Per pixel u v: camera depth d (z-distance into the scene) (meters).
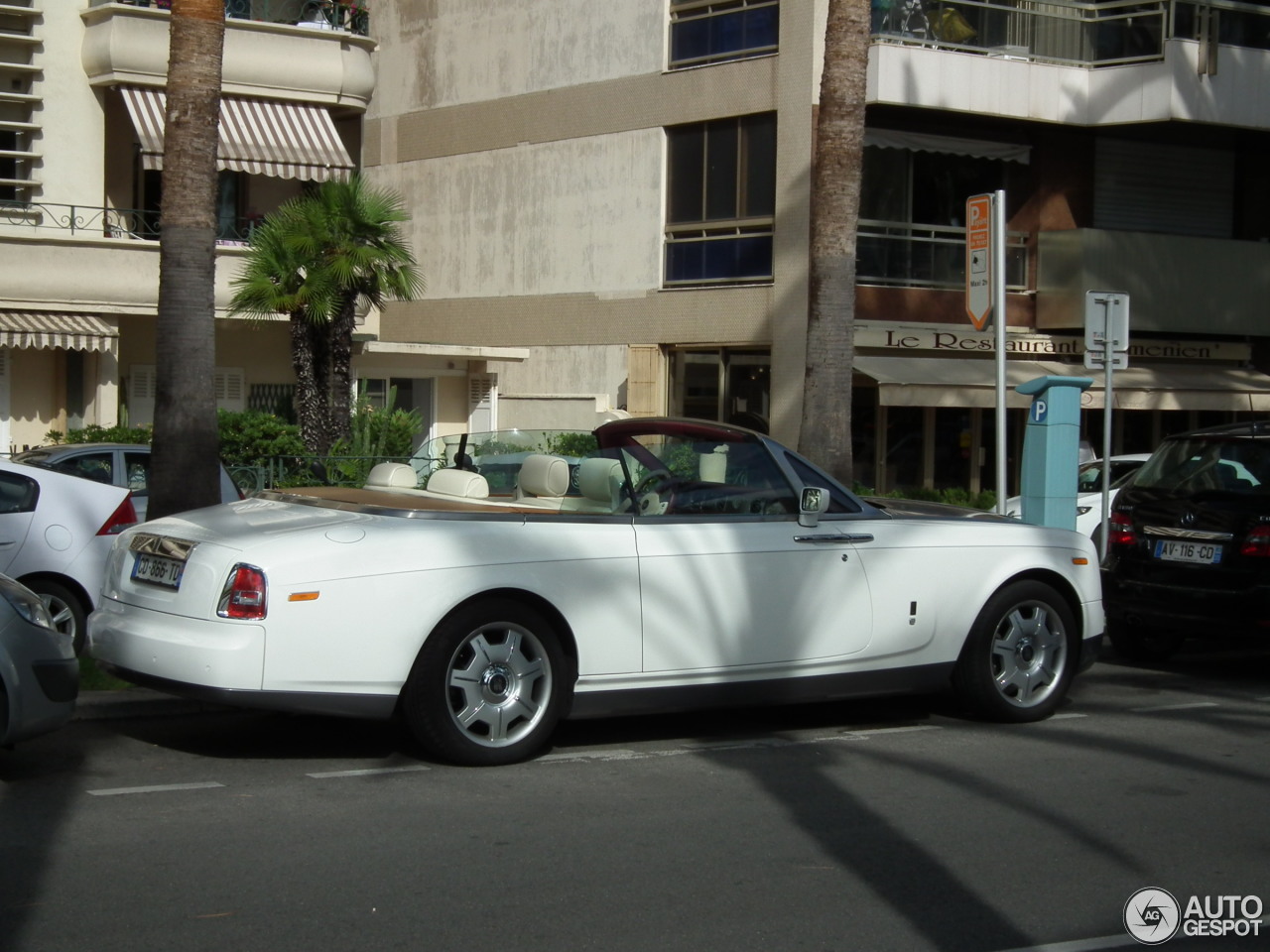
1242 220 25.20
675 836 5.84
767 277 22.19
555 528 7.00
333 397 18.98
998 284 11.57
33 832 5.71
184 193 10.14
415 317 27.78
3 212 19.03
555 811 6.18
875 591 7.75
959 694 8.22
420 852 5.54
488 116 26.34
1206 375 23.88
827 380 13.65
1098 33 22.22
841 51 13.45
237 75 20.22
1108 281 22.77
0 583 6.53
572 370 24.97
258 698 6.34
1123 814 6.33
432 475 7.70
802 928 4.79
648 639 7.12
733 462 7.72
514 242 25.95
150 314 19.45
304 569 6.41
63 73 19.25
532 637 6.91
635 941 4.63
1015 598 8.23
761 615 7.41
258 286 18.44
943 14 21.20
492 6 26.19
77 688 6.75
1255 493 9.77
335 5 21.39
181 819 5.93
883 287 21.94
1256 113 22.27
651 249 23.69
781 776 6.92
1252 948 4.71
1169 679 10.20
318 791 6.42
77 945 4.48
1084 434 24.88
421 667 6.64
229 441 18.11
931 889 5.25
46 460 11.59
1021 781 6.89
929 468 22.89
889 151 22.02
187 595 6.53
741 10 22.38
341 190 18.78
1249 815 6.36
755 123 22.25
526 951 4.52
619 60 24.09
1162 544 10.12
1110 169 23.84
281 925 4.70
